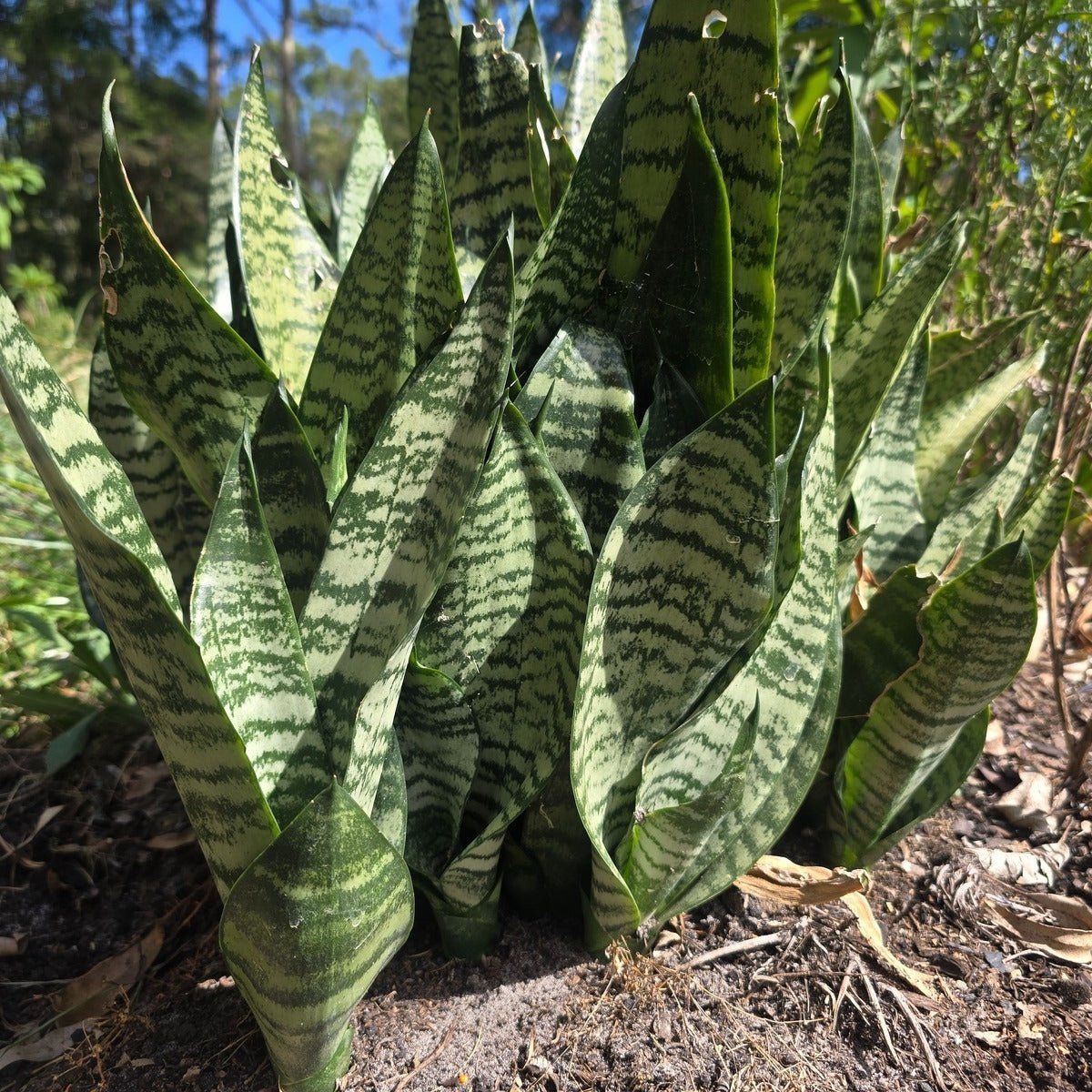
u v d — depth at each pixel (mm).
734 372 489
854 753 576
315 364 495
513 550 458
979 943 595
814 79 1048
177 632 337
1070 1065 516
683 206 442
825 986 553
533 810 511
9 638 1019
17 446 1508
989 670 505
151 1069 505
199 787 385
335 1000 400
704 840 466
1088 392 831
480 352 406
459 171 561
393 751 449
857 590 621
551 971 541
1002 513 636
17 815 727
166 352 463
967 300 952
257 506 387
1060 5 802
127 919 628
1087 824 697
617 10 656
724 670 477
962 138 949
